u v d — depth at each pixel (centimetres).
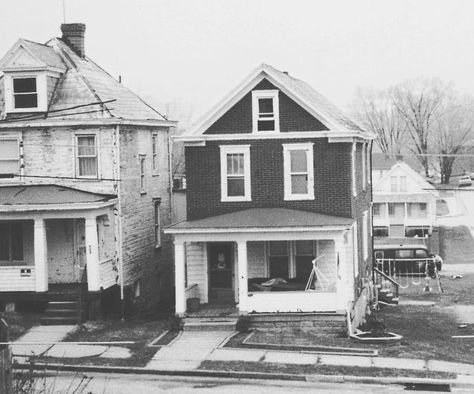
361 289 3541
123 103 3612
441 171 12062
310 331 2875
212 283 3169
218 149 3142
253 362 2444
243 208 3148
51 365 2430
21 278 3172
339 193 3097
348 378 2275
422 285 4934
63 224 3366
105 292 3212
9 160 3388
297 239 2905
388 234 7531
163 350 2605
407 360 2489
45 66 3319
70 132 3338
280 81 3077
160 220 3916
